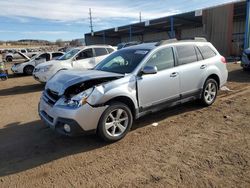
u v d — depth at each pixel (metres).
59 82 4.62
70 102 4.18
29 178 3.58
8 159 4.16
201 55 6.21
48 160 4.07
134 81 4.74
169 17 28.97
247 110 6.08
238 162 3.69
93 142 4.65
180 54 5.71
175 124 5.39
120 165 3.79
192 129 5.06
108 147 4.42
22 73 16.69
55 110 4.28
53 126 4.38
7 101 8.60
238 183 3.20
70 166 3.85
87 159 4.04
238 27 29.97
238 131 4.83
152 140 4.62
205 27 24.22
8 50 42.53
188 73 5.72
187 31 39.12
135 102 4.77
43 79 10.81
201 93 6.20
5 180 3.55
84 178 3.51
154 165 3.73
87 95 4.18
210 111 6.15
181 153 4.06
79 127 4.14
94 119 4.27
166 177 3.41
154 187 3.21
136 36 47.53
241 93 7.90
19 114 6.79
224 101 7.01
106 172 3.62
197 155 3.96
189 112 6.14
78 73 4.96
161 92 5.21
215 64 6.45
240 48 23.05
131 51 5.56
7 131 5.47
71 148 4.46
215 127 5.10
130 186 3.26
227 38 22.50
